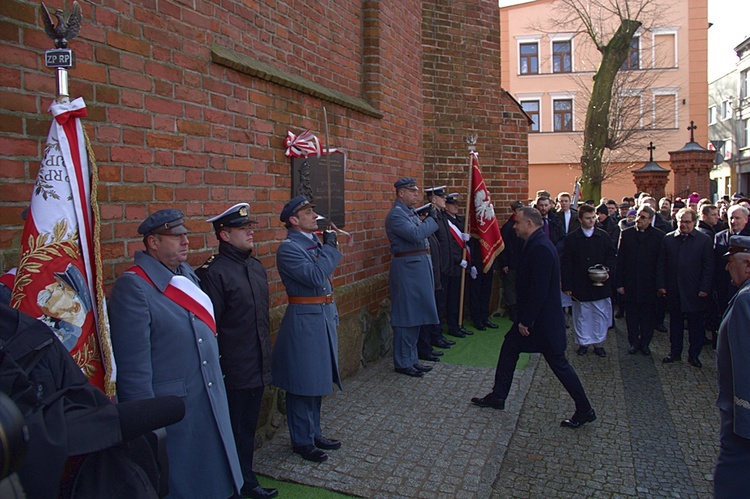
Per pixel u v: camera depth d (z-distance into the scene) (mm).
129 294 2709
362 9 6469
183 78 3621
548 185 31062
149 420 1899
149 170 3354
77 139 2408
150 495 1898
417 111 7770
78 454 1700
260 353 3549
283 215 4156
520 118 8969
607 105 17125
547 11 30281
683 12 29438
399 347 6039
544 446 4516
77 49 2910
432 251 6754
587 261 7051
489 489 3727
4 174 2562
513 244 8477
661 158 29906
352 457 4133
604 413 5211
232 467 2967
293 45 5035
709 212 7789
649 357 7125
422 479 3826
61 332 2256
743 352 2711
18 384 1612
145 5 3332
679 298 6676
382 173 6684
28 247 2275
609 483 3926
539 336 4828
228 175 4043
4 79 2566
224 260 3518
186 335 2848
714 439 4656
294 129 4863
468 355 6816
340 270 5719
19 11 2633
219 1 4004
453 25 8367
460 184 8477
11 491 1293
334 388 5555
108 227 3090
